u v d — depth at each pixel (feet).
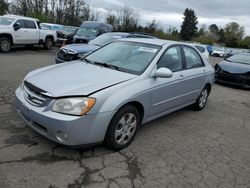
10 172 9.91
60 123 10.27
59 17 155.22
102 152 12.02
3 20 45.65
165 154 12.64
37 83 11.60
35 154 11.25
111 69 13.73
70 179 9.91
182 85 16.15
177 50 16.40
